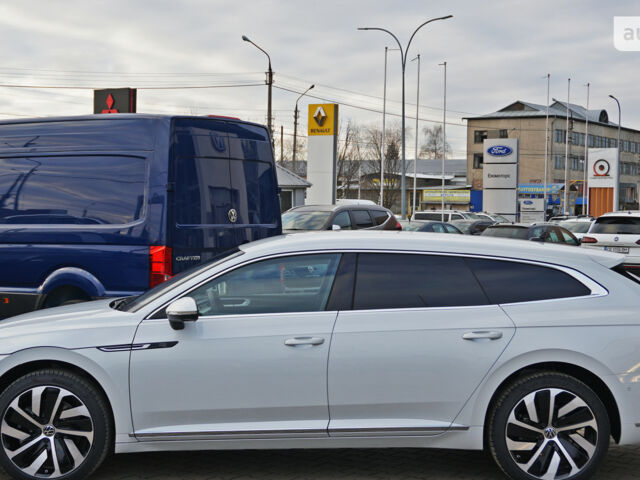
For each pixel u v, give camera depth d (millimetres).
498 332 4180
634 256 15562
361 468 4668
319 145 31953
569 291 4316
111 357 4219
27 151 7562
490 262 4395
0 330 4410
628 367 4156
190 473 4562
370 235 4590
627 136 115938
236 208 7699
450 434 4227
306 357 4184
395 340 4184
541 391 4168
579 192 99250
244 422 4242
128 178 7168
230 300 4344
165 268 7000
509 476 4219
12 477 4332
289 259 4406
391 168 83750
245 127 7871
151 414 4234
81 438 4262
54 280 7328
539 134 96312
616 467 4668
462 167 108250
